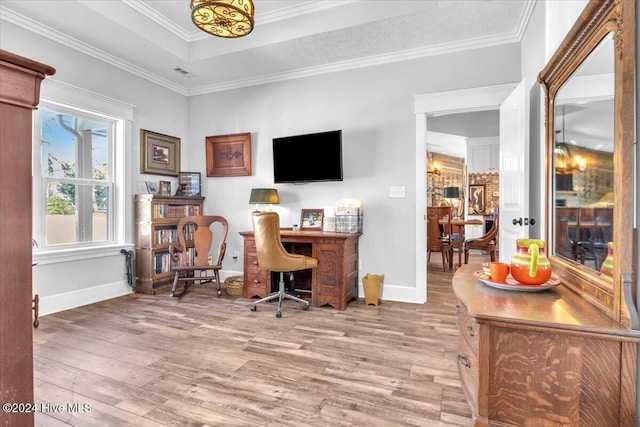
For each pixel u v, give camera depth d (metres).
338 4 3.12
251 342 2.47
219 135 4.52
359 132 3.81
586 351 0.95
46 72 0.79
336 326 2.82
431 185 8.67
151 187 4.20
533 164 2.74
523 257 1.33
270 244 3.10
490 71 3.30
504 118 3.02
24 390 0.75
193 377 1.96
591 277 1.16
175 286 3.75
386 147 3.70
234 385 1.88
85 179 3.55
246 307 3.36
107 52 3.57
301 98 4.08
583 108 1.29
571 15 1.99
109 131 3.81
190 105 4.75
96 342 2.46
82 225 3.52
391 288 3.67
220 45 3.65
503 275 1.36
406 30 3.15
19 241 0.74
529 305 1.12
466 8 2.81
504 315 1.02
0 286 0.71
